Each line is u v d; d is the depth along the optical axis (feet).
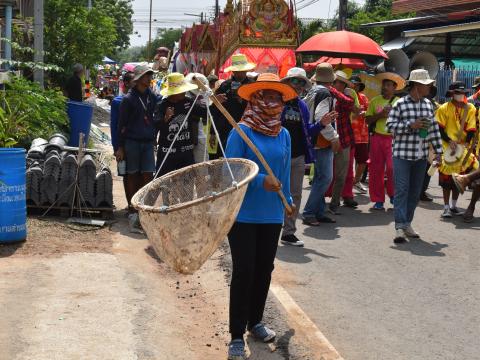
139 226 27.40
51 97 39.96
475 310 19.90
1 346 15.52
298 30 57.41
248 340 17.10
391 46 87.20
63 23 68.13
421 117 27.25
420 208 35.78
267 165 15.52
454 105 32.83
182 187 16.15
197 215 13.41
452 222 32.27
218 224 13.67
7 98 35.70
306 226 30.96
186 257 13.76
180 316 18.53
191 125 26.94
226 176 15.85
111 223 28.45
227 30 61.36
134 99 28.78
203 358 16.01
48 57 67.00
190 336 17.26
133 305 18.63
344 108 32.22
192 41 74.54
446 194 33.32
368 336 17.85
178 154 26.78
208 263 23.36
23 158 23.90
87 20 70.49
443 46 88.53
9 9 55.16
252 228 15.85
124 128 28.78
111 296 19.20
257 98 16.15
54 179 28.17
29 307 17.94
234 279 15.84
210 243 13.83
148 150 29.27
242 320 15.83
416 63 50.55
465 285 22.24
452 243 27.96
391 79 33.96
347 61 55.01
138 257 23.88
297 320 18.53
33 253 23.00
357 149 38.88
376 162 34.60
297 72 26.00
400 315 19.42
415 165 27.91
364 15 127.34
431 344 17.37
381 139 34.42
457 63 85.51
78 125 43.27
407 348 17.10
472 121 32.50
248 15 57.00
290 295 20.95
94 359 15.21
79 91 55.62
